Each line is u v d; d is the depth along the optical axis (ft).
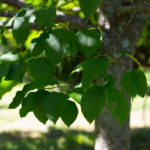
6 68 3.59
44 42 3.53
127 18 9.15
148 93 26.55
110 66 9.07
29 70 3.62
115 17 9.00
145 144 20.20
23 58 3.73
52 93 3.39
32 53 3.56
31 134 22.94
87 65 3.34
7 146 19.97
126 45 9.17
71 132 22.59
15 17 3.67
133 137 21.44
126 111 3.52
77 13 10.94
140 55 14.84
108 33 8.95
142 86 3.59
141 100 33.47
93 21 10.85
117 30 9.02
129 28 9.18
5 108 30.58
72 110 3.61
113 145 10.06
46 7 3.60
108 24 9.09
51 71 3.58
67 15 7.68
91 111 3.39
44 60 3.61
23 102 3.61
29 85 3.48
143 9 8.09
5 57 3.69
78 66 3.63
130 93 3.60
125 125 10.10
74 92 3.61
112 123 9.99
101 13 9.38
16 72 3.59
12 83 3.77
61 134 22.50
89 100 3.41
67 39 3.48
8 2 7.27
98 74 3.29
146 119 26.53
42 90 3.62
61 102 3.35
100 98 3.41
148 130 23.12
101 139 10.21
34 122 26.09
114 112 3.53
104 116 9.96
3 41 12.14
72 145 20.24
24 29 3.54
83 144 20.38
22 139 21.61
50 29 3.59
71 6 9.57
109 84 3.58
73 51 3.87
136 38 9.50
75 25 7.73
